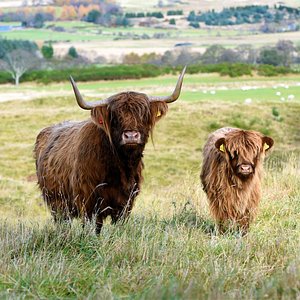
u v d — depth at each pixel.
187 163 38.97
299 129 49.44
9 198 24.88
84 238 9.41
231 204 11.60
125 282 7.68
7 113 54.06
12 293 7.17
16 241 9.22
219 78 86.94
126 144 10.16
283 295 6.57
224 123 50.12
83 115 54.09
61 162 11.64
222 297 6.60
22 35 194.88
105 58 134.25
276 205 13.05
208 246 9.39
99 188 10.84
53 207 12.20
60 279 7.72
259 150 11.30
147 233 9.59
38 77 93.19
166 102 10.78
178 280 7.43
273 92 66.56
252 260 8.41
